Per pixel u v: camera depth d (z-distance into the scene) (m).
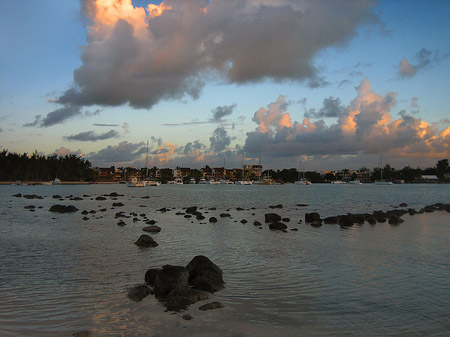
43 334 10.06
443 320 11.18
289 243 23.70
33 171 193.75
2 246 22.41
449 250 21.47
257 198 83.75
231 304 12.40
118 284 14.54
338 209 52.62
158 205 59.47
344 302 12.65
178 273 13.38
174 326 10.60
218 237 26.05
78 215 40.72
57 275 15.83
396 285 14.57
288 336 10.05
